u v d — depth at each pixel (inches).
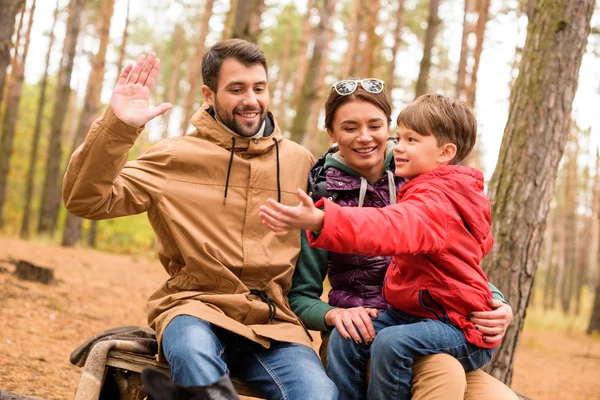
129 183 104.6
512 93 171.6
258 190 109.7
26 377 168.6
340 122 109.7
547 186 163.9
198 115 112.4
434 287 94.0
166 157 107.7
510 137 167.2
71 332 232.4
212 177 109.0
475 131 101.1
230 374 107.8
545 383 323.0
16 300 260.8
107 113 94.7
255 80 108.5
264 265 107.3
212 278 104.9
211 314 99.7
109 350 102.5
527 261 162.2
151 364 101.1
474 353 96.7
